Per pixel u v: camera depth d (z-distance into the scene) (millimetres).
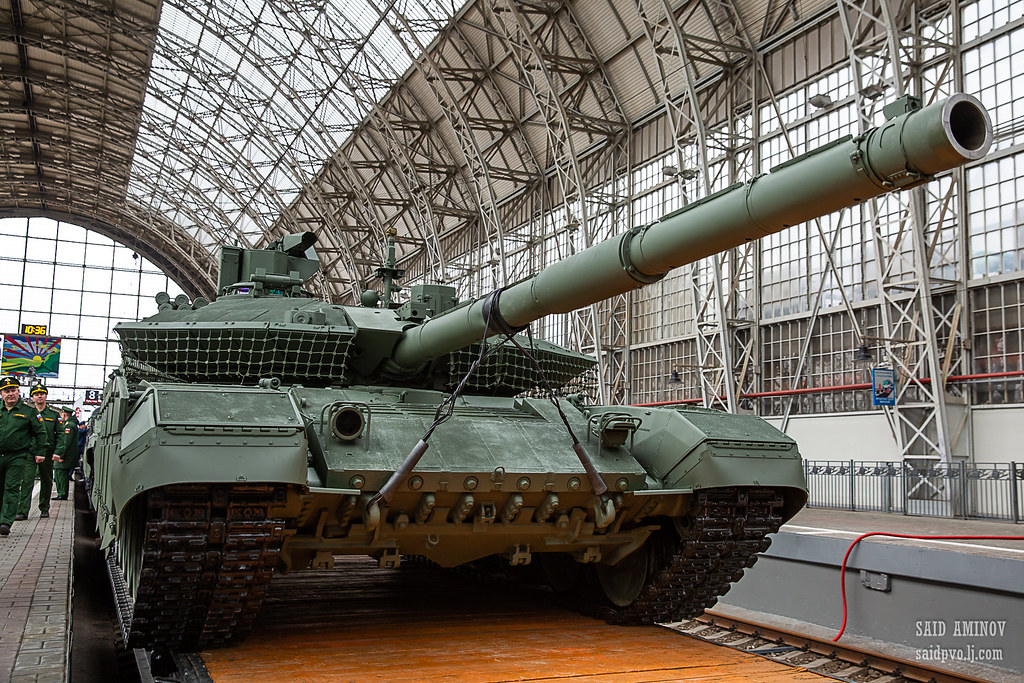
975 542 12344
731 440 9164
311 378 10383
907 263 22438
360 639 8859
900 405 21906
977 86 20906
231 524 7188
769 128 26156
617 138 32438
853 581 11578
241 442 7215
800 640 9938
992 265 20609
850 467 22125
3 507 15117
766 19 26094
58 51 45750
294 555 8570
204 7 40938
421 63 37812
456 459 8422
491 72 35812
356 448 8195
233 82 47906
